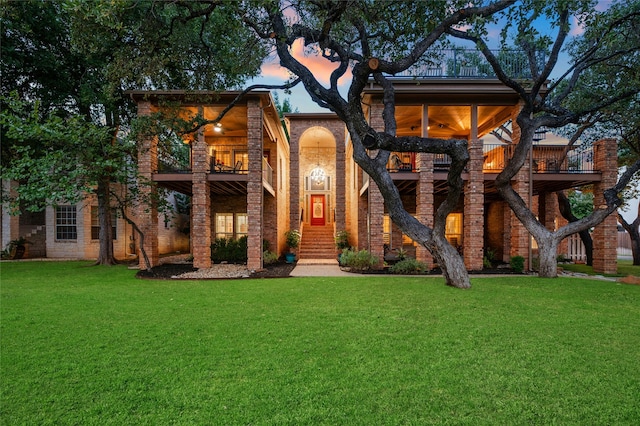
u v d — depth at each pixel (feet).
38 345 13.06
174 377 10.35
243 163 49.96
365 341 13.41
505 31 21.27
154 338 13.82
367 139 20.48
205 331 14.75
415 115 41.55
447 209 24.43
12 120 28.25
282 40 20.72
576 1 20.66
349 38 25.27
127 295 22.61
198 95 30.50
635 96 34.53
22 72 38.14
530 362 11.37
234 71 26.27
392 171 38.75
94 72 39.65
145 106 36.06
